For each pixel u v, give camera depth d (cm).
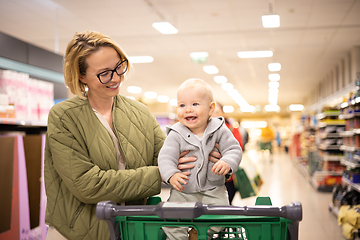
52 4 606
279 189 834
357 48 911
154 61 1115
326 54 1007
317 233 454
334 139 822
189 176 129
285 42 873
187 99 130
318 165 909
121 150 136
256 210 96
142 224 108
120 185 123
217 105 444
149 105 1442
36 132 322
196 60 989
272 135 1962
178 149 131
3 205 229
